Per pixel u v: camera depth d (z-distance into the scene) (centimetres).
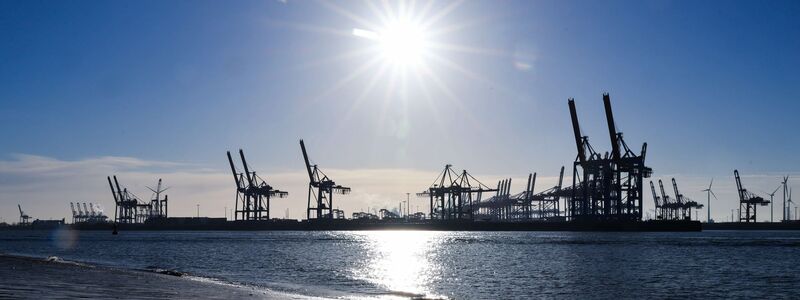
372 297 3875
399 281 5338
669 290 4697
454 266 7000
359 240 15350
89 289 3064
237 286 3975
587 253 9231
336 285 4912
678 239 14725
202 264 7256
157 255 9075
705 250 9950
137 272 4569
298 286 4619
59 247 11800
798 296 4353
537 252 9575
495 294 4450
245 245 12531
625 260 7769
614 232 19988
